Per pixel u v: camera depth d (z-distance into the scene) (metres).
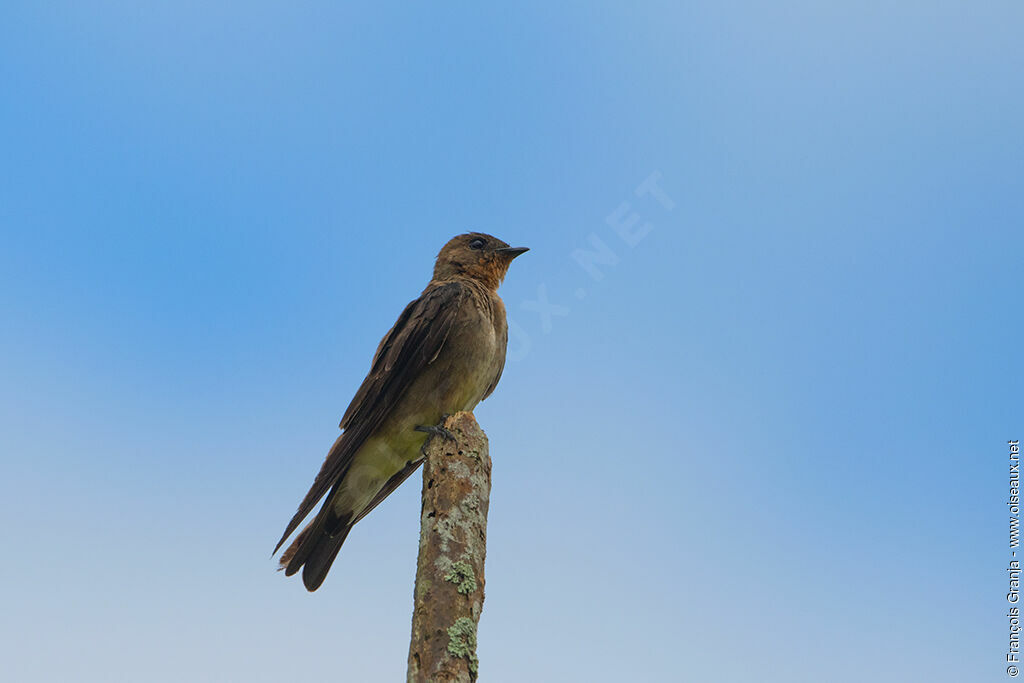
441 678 6.45
